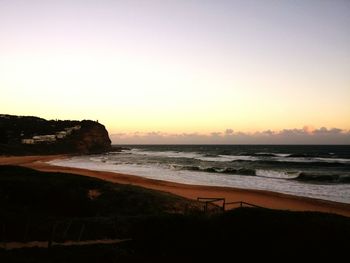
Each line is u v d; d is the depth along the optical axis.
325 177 51.03
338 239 11.49
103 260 11.67
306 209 28.44
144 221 13.56
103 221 17.20
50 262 11.17
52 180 27.58
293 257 11.17
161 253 12.45
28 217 16.66
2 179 24.91
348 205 30.56
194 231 12.88
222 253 12.02
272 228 12.31
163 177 53.22
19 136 139.00
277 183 47.06
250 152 145.62
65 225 16.69
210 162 83.38
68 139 145.12
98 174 50.88
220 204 28.97
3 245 13.70
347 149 172.50
